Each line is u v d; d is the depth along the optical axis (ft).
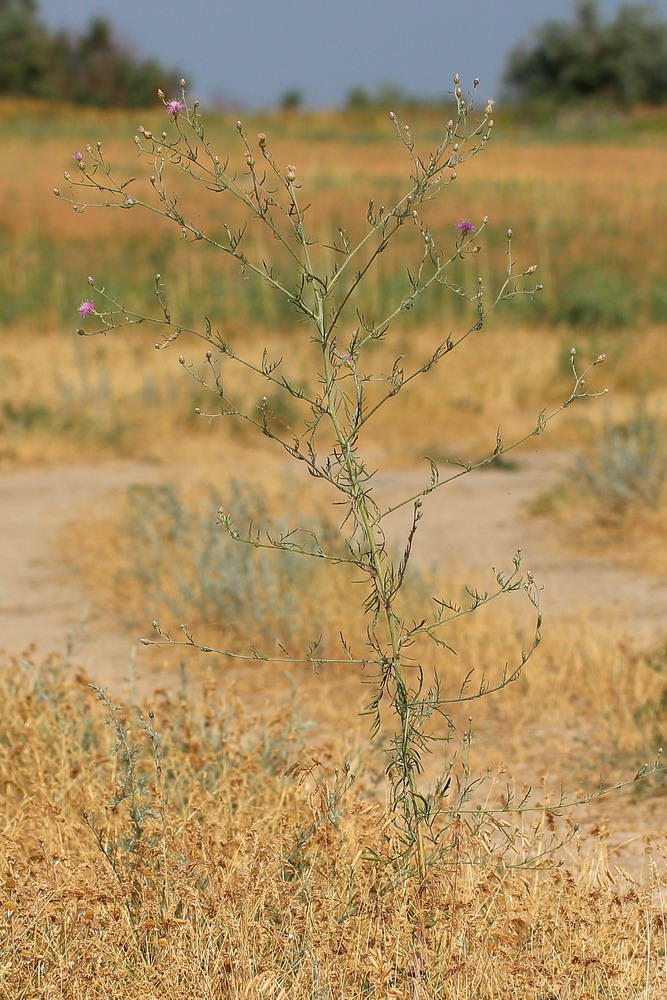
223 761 19.19
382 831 15.62
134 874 15.19
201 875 15.48
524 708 27.61
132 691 22.57
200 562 35.09
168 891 14.93
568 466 58.18
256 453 63.57
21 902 14.84
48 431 64.90
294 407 69.46
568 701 28.14
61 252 115.44
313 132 221.05
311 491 52.42
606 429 54.13
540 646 30.68
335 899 14.93
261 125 228.63
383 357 78.33
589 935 15.02
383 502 52.21
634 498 45.73
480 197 146.30
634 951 14.83
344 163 174.40
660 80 333.42
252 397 69.36
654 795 22.97
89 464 61.77
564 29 334.65
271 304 93.91
